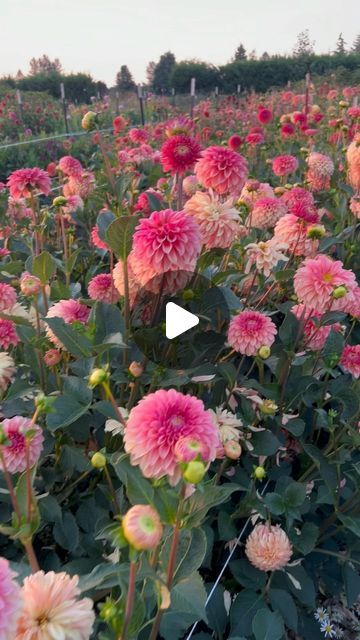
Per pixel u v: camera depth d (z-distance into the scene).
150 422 0.54
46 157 4.44
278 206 1.36
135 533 0.41
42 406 0.55
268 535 0.84
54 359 0.84
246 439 0.94
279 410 1.00
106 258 1.58
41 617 0.43
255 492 0.89
